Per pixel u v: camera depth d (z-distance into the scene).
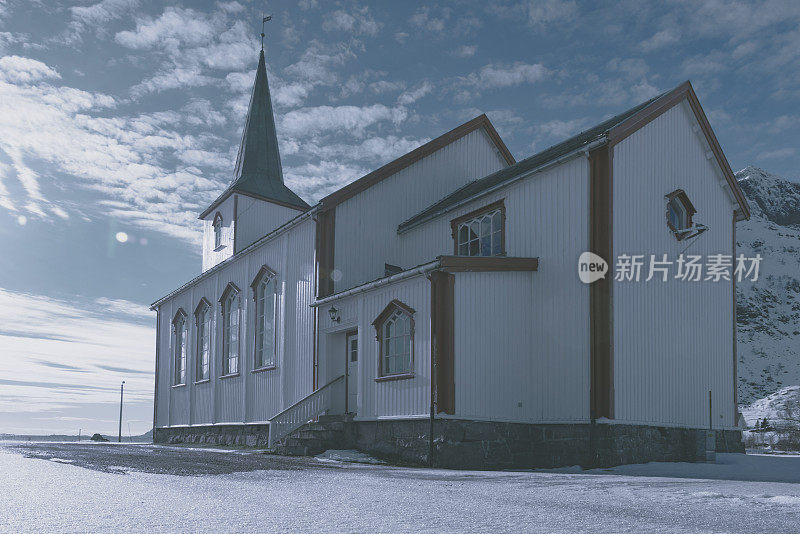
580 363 14.89
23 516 4.95
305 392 19.47
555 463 15.02
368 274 20.50
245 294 23.81
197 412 26.55
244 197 27.09
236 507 5.73
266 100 31.86
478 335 15.10
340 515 5.34
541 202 16.45
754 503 6.52
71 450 15.25
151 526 4.61
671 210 17.33
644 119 16.39
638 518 5.46
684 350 16.64
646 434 15.08
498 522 5.08
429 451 14.34
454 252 19.20
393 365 16.11
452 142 23.41
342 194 20.06
